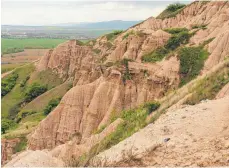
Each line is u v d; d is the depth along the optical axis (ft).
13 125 239.71
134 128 69.51
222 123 46.60
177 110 60.18
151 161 42.39
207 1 301.63
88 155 58.34
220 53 172.86
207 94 67.31
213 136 44.01
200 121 49.85
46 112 255.09
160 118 60.39
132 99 163.84
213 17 260.01
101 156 52.03
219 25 223.10
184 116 54.80
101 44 333.21
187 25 282.56
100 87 167.12
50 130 165.68
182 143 44.55
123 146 52.80
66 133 162.81
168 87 163.73
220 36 183.73
